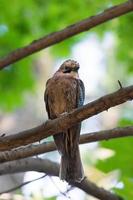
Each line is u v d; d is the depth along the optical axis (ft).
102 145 37.76
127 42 52.54
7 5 52.31
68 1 52.19
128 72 54.95
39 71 69.05
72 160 30.27
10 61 33.37
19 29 52.11
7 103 53.01
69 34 33.27
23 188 38.11
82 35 54.60
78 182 30.78
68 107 33.32
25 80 52.42
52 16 52.29
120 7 32.86
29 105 67.51
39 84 68.80
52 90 33.40
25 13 52.54
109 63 71.77
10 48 50.80
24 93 52.75
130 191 36.19
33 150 30.42
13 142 26.86
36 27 52.24
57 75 34.01
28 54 33.40
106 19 33.04
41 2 52.60
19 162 32.76
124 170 37.45
